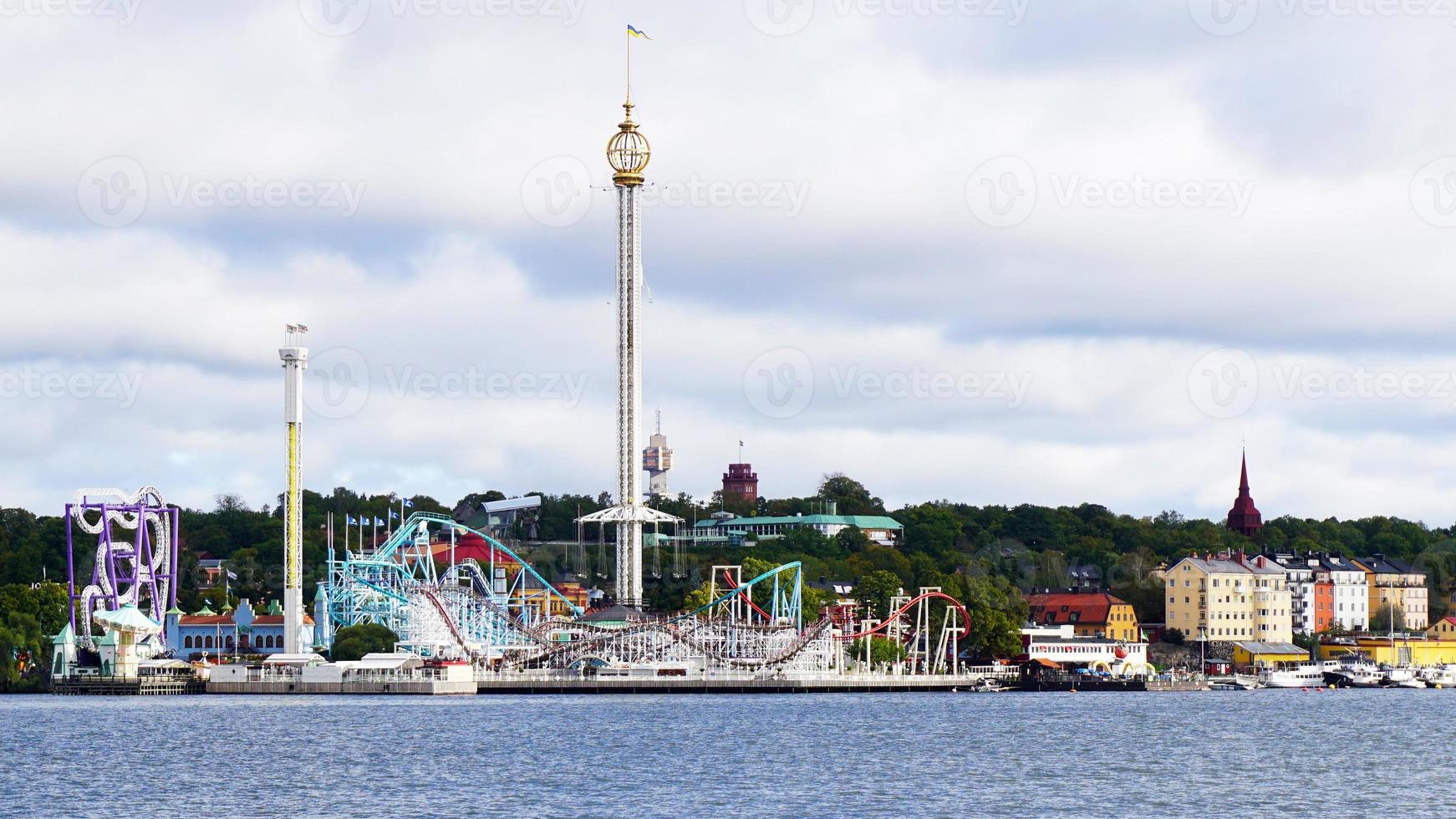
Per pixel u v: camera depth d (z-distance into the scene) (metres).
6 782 188.50
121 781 188.75
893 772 195.38
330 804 173.38
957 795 179.12
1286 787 186.75
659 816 166.12
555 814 167.12
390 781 188.50
